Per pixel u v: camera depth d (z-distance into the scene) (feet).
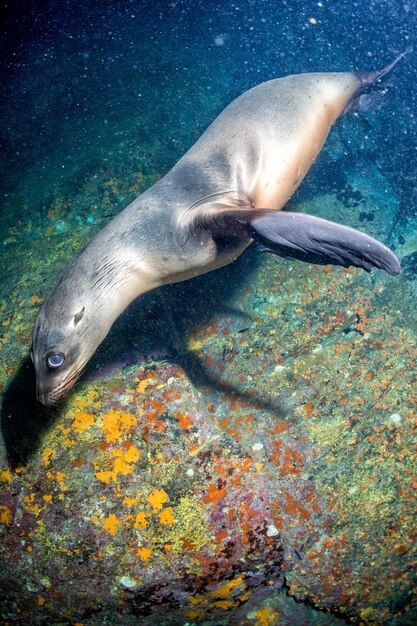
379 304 4.91
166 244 4.03
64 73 8.80
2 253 5.89
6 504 3.92
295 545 3.74
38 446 4.10
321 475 3.94
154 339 4.69
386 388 4.30
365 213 5.68
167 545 3.62
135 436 4.02
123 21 10.02
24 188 6.58
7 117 8.02
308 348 4.70
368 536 3.73
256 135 4.65
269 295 5.03
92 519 3.75
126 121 7.08
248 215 3.67
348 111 5.89
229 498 3.74
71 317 3.64
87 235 5.71
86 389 4.33
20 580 3.75
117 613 3.74
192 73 7.82
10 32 10.35
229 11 9.20
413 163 6.06
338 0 8.48
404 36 7.72
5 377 4.59
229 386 4.53
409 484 3.84
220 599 3.72
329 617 3.82
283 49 8.01
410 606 3.69
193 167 4.50
